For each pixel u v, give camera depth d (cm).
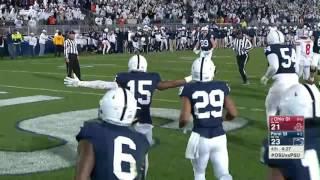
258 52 3981
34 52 3416
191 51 4031
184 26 4600
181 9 4906
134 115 414
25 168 918
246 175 879
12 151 1025
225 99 704
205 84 693
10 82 2073
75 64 1981
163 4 4812
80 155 402
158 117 1373
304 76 1677
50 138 1136
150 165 933
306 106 464
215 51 4009
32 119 1340
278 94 983
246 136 1155
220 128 696
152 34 3978
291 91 476
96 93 1791
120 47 3794
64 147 1065
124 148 401
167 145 1077
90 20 4062
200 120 688
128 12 4372
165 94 1766
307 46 1656
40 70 2533
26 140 1116
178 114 1420
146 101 748
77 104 1572
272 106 994
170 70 2572
